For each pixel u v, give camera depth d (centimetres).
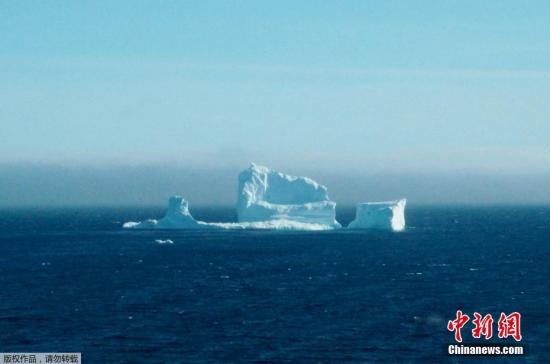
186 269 16625
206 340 9012
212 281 14438
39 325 9869
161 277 15100
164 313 10744
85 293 12731
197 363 8000
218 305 11462
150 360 8125
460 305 11550
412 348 8700
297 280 14625
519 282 14350
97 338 9106
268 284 13988
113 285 13812
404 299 12119
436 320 10294
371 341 9006
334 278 14962
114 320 10200
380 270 16438
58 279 14738
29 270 16388
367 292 12900
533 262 18288
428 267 17112
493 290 13212
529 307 11406
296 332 9462
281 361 8094
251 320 10219
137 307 11256
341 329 9650
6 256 19800
